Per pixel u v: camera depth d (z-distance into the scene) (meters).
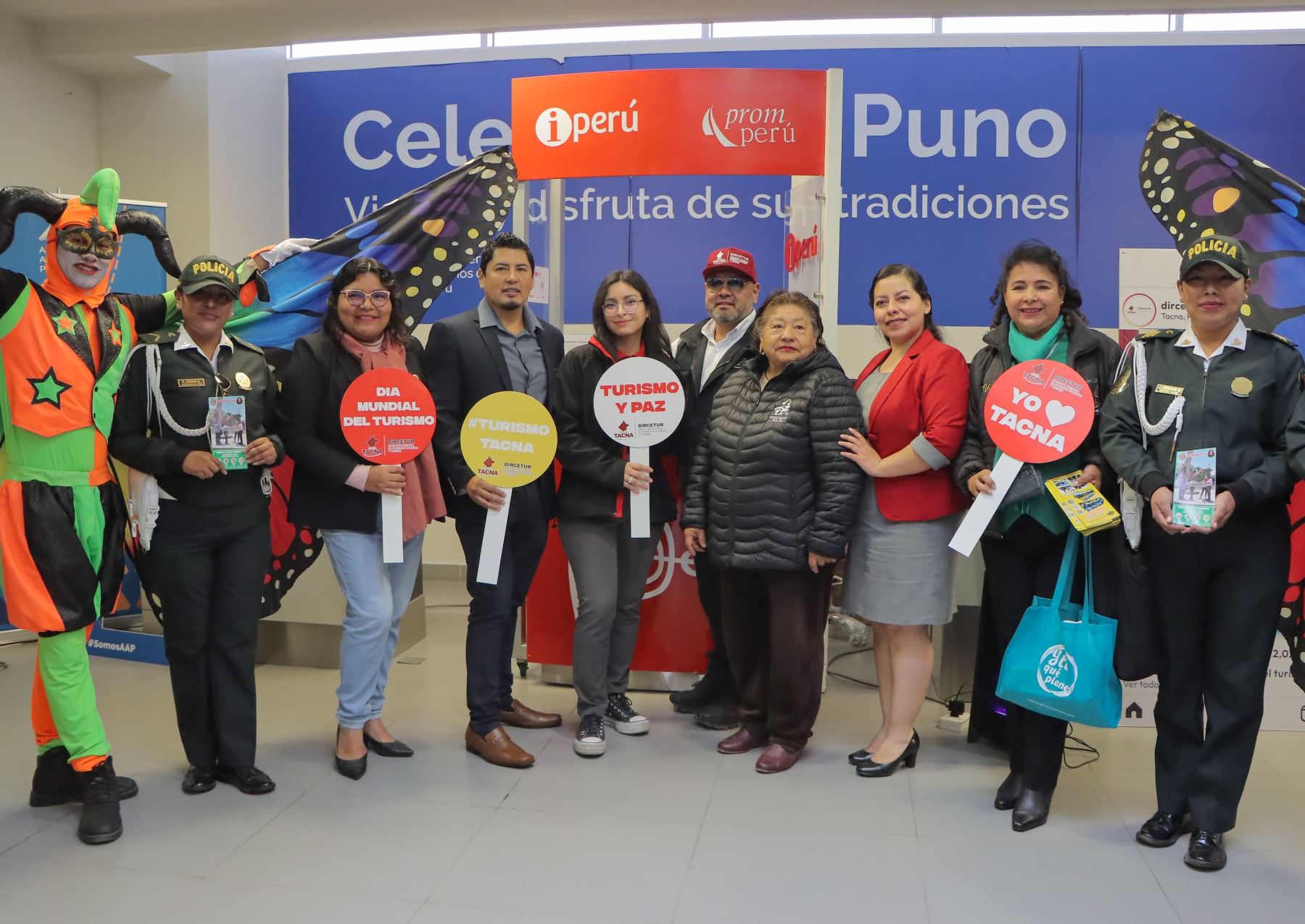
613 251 5.64
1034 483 2.55
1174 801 2.53
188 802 2.76
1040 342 2.66
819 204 3.66
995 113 5.43
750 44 5.55
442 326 3.06
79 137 5.41
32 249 4.39
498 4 4.85
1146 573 2.44
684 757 3.16
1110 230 5.41
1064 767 3.09
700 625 3.82
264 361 2.85
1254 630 2.36
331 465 2.80
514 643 3.95
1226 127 5.30
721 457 3.03
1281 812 2.76
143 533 2.65
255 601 2.82
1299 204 3.15
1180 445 2.36
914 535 2.87
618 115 3.48
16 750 3.14
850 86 5.49
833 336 3.61
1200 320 2.36
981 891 2.29
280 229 6.06
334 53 5.99
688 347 3.63
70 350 2.50
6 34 4.92
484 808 2.74
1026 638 2.56
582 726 3.20
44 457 2.48
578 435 3.16
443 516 3.08
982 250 5.49
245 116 5.72
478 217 3.89
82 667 2.59
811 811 2.73
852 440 2.86
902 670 3.00
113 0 4.83
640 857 2.44
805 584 2.98
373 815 2.68
